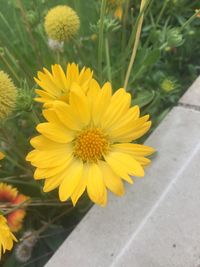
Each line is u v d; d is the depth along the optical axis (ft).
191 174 0.56
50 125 0.43
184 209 0.54
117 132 0.46
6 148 0.65
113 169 0.46
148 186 0.56
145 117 0.45
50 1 0.83
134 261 0.52
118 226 0.54
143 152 0.46
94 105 0.45
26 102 0.49
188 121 0.61
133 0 0.81
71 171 0.46
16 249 0.60
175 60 0.79
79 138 0.47
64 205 0.64
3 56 0.66
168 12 0.80
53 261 0.53
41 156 0.44
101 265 0.52
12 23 0.86
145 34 0.80
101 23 0.54
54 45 0.64
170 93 0.66
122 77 0.66
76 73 0.46
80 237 0.54
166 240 0.52
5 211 0.58
